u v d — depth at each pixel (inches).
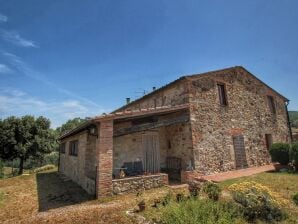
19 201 347.9
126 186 334.3
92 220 224.1
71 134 522.6
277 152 493.4
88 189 369.4
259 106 629.9
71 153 548.7
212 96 505.4
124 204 272.2
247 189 234.1
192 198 228.8
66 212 261.9
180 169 461.4
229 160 498.6
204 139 461.4
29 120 1087.6
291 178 368.2
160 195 304.7
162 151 511.8
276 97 713.0
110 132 333.7
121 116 343.9
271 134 640.4
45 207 302.8
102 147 323.3
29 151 1064.8
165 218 198.4
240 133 546.0
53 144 1165.7
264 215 207.8
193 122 450.9
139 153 458.0
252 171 459.2
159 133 511.8
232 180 379.2
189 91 459.2
